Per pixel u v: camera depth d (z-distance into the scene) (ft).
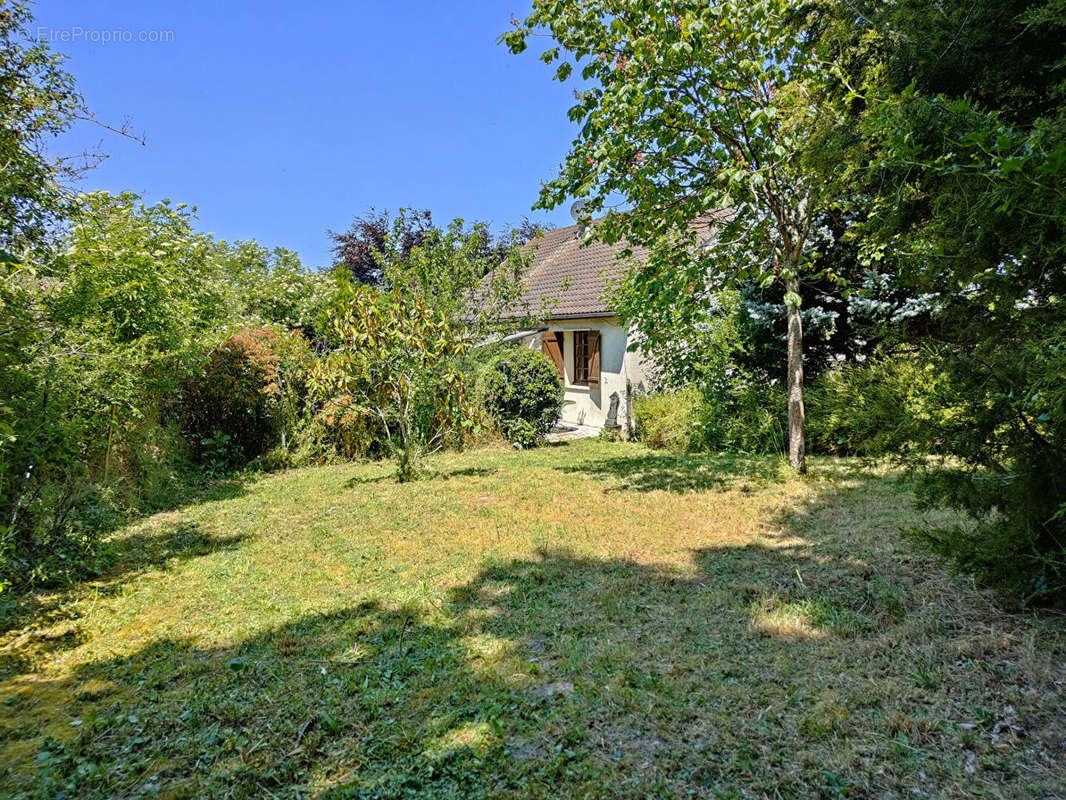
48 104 16.21
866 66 16.60
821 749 7.76
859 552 15.44
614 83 20.39
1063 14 9.09
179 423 30.37
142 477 24.26
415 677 9.98
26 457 14.88
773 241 25.48
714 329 34.53
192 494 26.53
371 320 27.40
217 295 35.24
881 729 8.11
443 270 39.50
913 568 13.96
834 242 29.99
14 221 16.07
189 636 12.01
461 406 28.66
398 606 13.19
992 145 8.48
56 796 7.22
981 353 10.66
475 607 13.10
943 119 9.05
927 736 7.93
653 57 19.34
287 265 67.72
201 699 9.45
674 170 23.00
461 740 8.21
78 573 15.83
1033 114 11.55
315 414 35.14
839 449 30.17
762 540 17.28
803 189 23.75
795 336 25.54
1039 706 8.37
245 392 33.40
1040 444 10.34
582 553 16.61
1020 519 10.59
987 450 11.00
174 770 7.80
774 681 9.50
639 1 19.16
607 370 49.19
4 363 13.92
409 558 16.60
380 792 7.22
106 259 21.40
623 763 7.64
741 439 33.91
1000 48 10.99
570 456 34.94
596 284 51.08
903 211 10.90
